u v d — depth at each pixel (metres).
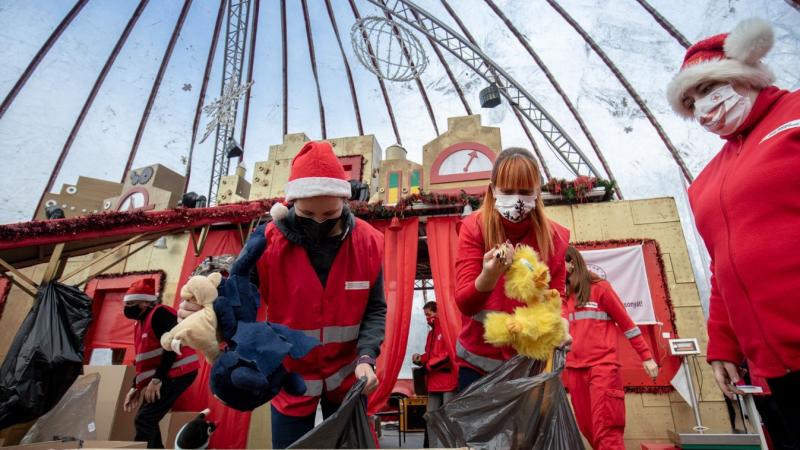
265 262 1.68
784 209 1.11
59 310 2.72
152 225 4.06
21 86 9.75
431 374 4.32
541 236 1.68
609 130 10.75
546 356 1.45
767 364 1.15
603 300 2.99
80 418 2.85
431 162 5.71
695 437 2.76
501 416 1.26
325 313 1.69
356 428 1.29
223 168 11.56
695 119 1.49
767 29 1.26
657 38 9.18
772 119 1.25
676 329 4.07
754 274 1.14
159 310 3.30
